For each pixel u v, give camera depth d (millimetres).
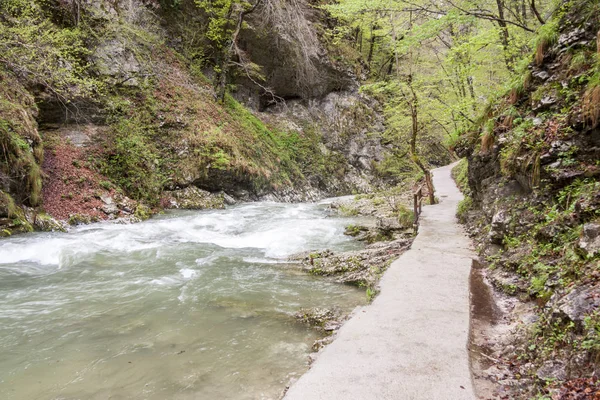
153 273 7605
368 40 32125
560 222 5000
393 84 13797
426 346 3908
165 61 18203
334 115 27891
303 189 22750
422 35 10148
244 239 10891
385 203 17656
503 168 6844
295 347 4809
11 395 3742
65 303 6062
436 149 31000
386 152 29141
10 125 9867
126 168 13656
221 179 16906
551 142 5707
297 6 22828
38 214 10242
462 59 13430
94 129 13734
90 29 13930
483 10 10133
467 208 10797
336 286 7094
